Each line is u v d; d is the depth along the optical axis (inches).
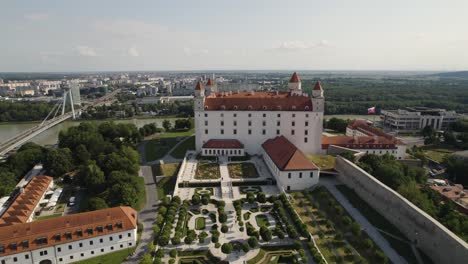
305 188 4542.3
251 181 4724.4
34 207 3885.3
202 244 3221.0
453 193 4252.0
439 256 2827.3
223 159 5777.6
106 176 4645.7
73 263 2945.4
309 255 3009.4
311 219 3666.3
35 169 5516.7
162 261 2947.8
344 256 2979.8
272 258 2972.4
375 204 3895.2
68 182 4817.9
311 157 5536.4
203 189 4589.1
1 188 4291.3
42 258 2864.2
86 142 6023.6
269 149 5472.4
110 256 3053.6
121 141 6781.5
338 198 4220.0
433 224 2906.0
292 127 5935.0
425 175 4909.0
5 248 2751.0
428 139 7504.9
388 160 4995.1
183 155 6186.0
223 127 6058.1
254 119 5974.4
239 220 3604.8
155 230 3329.2
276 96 6304.1
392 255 3009.4
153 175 5226.4
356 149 5856.3
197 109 6008.9
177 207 3927.2
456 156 5738.2
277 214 3786.9
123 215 3225.9
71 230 2970.0
